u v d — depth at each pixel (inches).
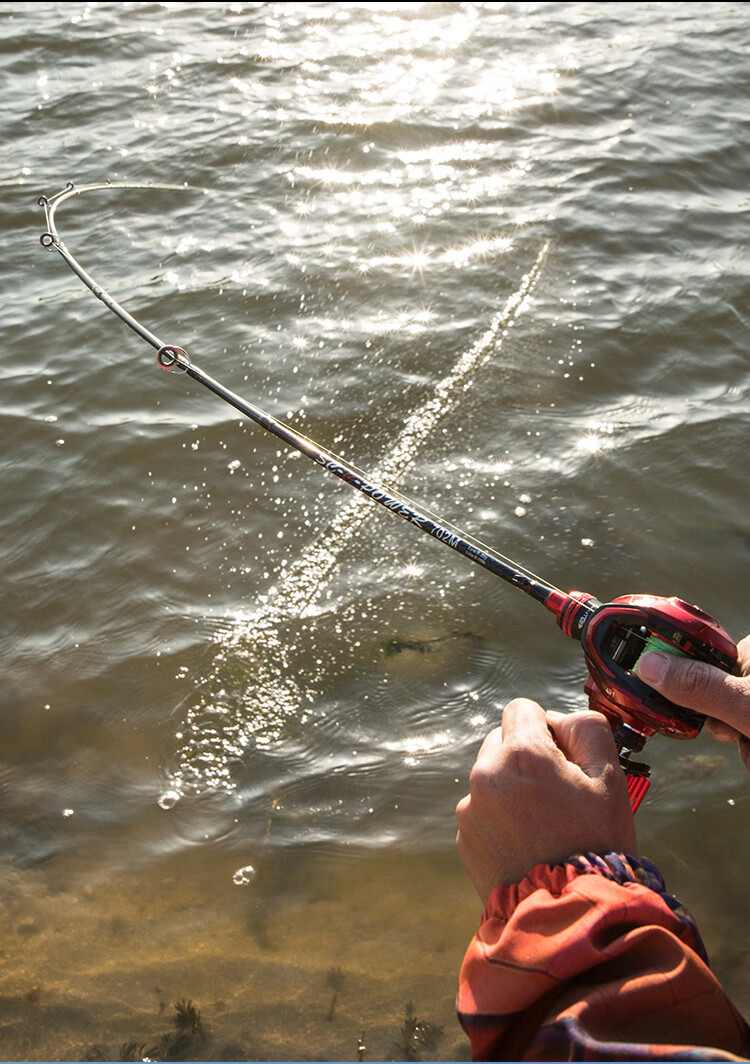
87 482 166.4
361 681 130.1
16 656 137.5
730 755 115.8
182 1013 94.0
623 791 33.8
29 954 100.7
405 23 343.6
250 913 103.9
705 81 292.7
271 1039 91.2
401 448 169.2
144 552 153.1
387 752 121.0
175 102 300.5
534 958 28.1
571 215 231.3
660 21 334.6
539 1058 25.8
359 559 148.6
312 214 241.8
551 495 156.5
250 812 115.3
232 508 159.9
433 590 141.9
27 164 270.8
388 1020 92.1
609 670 47.3
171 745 124.1
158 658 135.6
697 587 138.6
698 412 170.7
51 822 115.4
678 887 102.3
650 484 156.4
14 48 335.3
